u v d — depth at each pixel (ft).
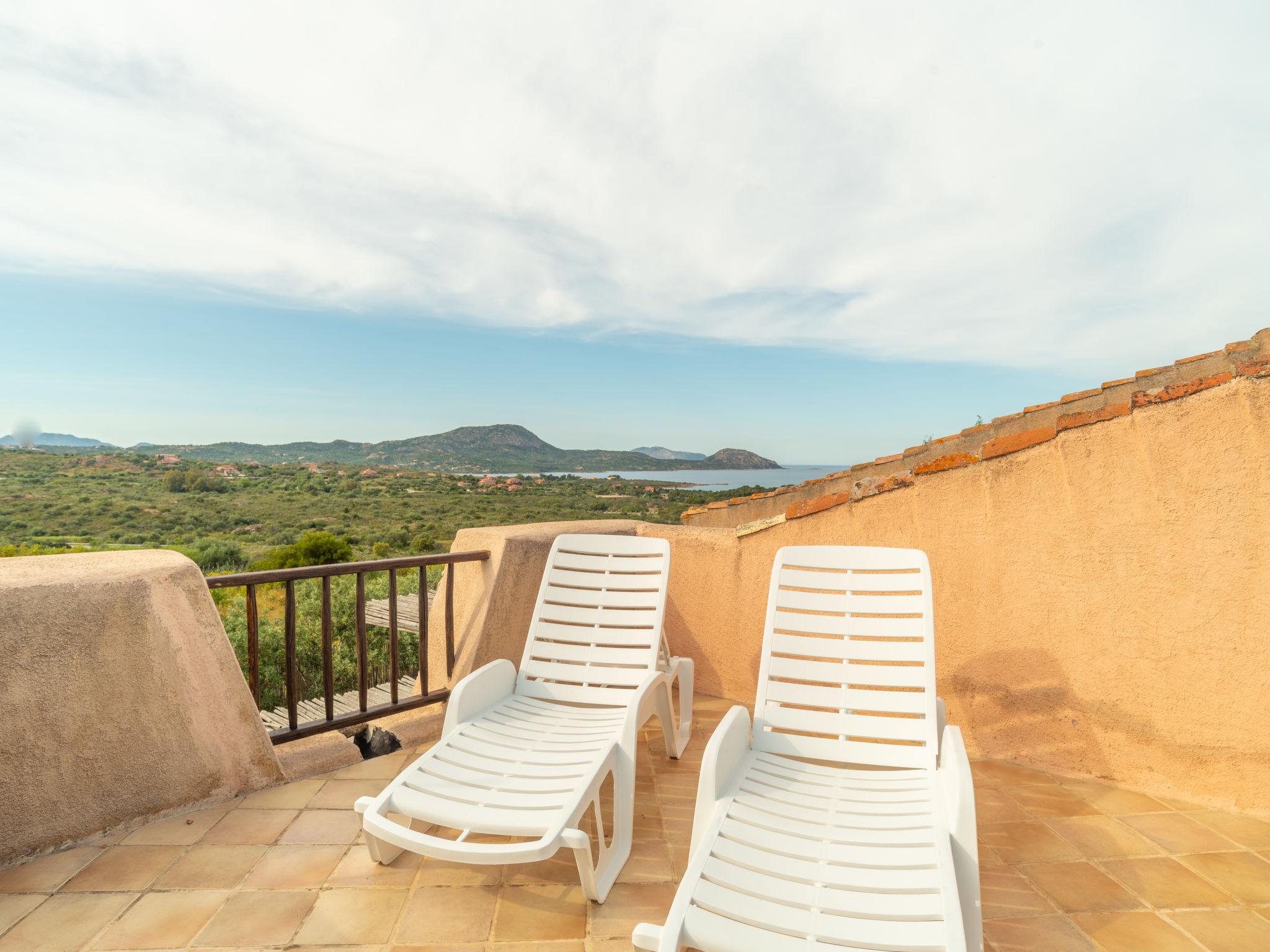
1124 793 9.45
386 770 10.21
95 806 8.00
